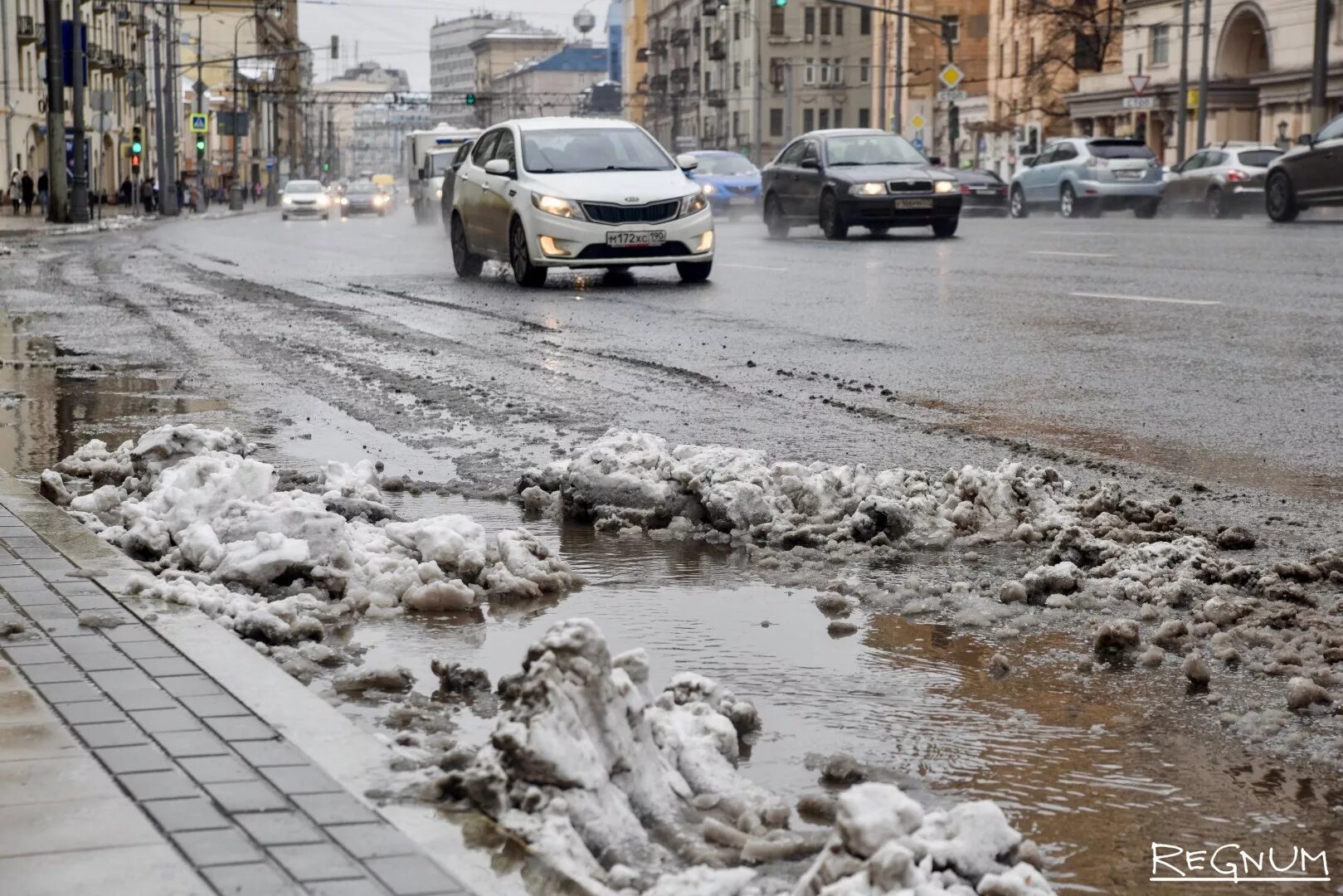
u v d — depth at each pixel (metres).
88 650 4.03
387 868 2.71
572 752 3.01
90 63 84.81
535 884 2.69
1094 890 2.82
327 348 12.30
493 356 11.58
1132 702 3.87
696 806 3.14
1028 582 4.93
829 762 3.38
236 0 135.88
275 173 114.50
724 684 4.05
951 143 55.03
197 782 3.09
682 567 5.42
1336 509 6.04
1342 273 16.73
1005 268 19.36
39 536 5.45
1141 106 56.44
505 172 19.02
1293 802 3.21
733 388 9.59
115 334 13.60
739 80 117.94
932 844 2.63
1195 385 9.30
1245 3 59.72
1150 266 18.69
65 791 3.04
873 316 13.88
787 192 29.81
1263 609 4.65
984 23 96.50
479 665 4.29
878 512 5.67
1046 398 8.97
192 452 6.96
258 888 2.62
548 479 6.64
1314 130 37.28
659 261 18.39
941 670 4.16
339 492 6.28
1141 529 5.66
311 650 4.37
